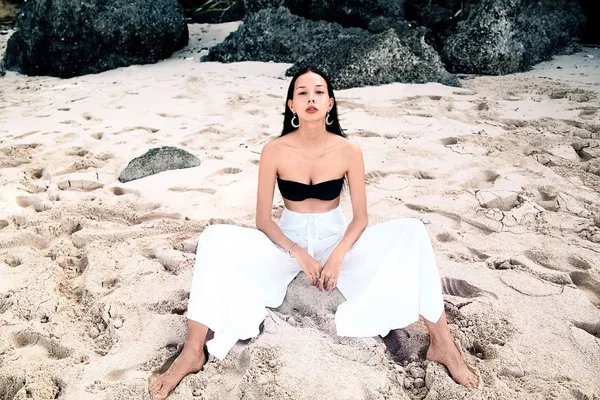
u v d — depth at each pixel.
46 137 5.64
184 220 4.02
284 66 8.36
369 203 4.20
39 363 2.71
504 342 2.79
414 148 5.14
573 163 4.80
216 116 6.17
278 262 2.94
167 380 2.54
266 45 8.77
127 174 4.71
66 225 3.97
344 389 2.46
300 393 2.44
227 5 11.62
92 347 2.86
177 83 7.53
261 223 3.04
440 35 8.76
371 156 5.00
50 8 8.41
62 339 2.88
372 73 7.12
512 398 2.44
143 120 6.07
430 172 4.68
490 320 2.90
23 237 3.80
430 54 7.39
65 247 3.72
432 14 8.84
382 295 2.76
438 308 2.67
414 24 8.80
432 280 2.71
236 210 4.15
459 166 4.77
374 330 2.76
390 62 7.20
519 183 4.44
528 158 4.91
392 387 2.50
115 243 3.76
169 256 3.56
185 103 6.64
